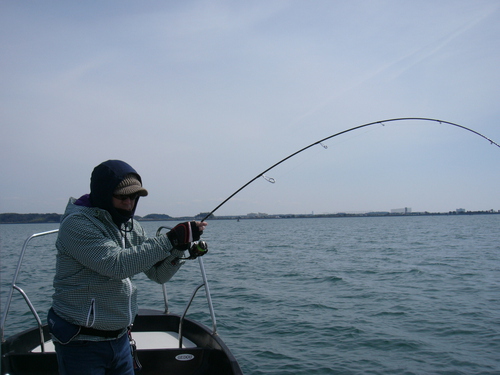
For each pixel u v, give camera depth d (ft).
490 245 68.69
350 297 27.43
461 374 14.92
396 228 164.76
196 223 6.78
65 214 6.56
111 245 6.23
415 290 29.48
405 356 16.66
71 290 6.32
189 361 9.27
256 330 20.25
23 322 20.42
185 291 29.53
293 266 44.11
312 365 15.89
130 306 6.78
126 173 6.64
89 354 6.40
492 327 20.07
